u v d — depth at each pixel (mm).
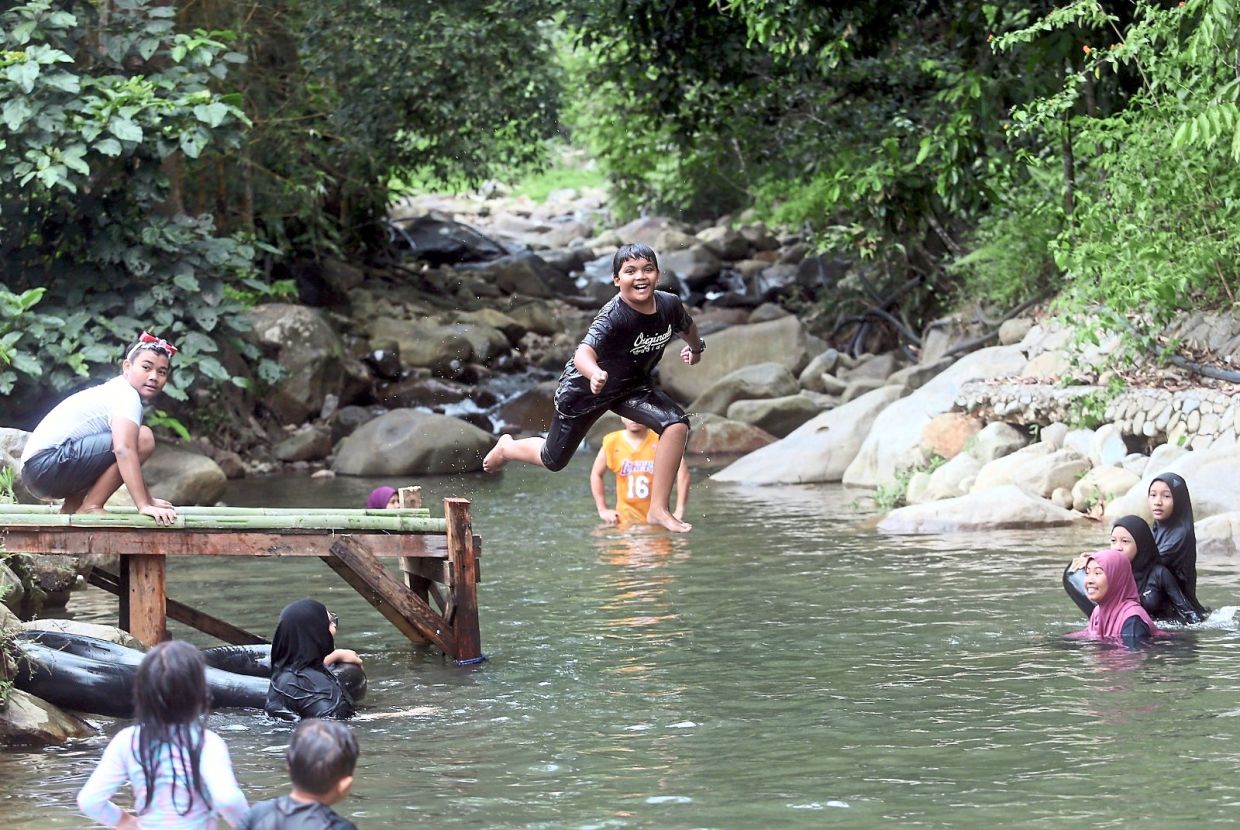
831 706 6863
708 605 9523
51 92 14344
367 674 7941
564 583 10508
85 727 6922
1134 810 5191
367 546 8062
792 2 16031
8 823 5344
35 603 9305
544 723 6738
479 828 5207
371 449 18219
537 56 22312
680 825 5180
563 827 5195
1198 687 6988
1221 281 14031
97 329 15266
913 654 7930
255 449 19141
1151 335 13820
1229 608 8820
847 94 19656
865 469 16156
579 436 7613
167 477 15094
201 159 19406
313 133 21203
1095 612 8312
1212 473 11781
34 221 15438
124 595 8148
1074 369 14766
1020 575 10172
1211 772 5613
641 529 13164
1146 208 13477
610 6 19500
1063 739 6156
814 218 25688
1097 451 13531
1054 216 17500
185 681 4602
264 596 10328
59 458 7938
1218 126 11430
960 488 13977
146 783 4578
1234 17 11867
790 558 11281
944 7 18109
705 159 24953
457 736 6551
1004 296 19750
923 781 5629
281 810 4215
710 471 17953
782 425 20172
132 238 15516
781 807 5355
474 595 8203
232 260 15969
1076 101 16047
